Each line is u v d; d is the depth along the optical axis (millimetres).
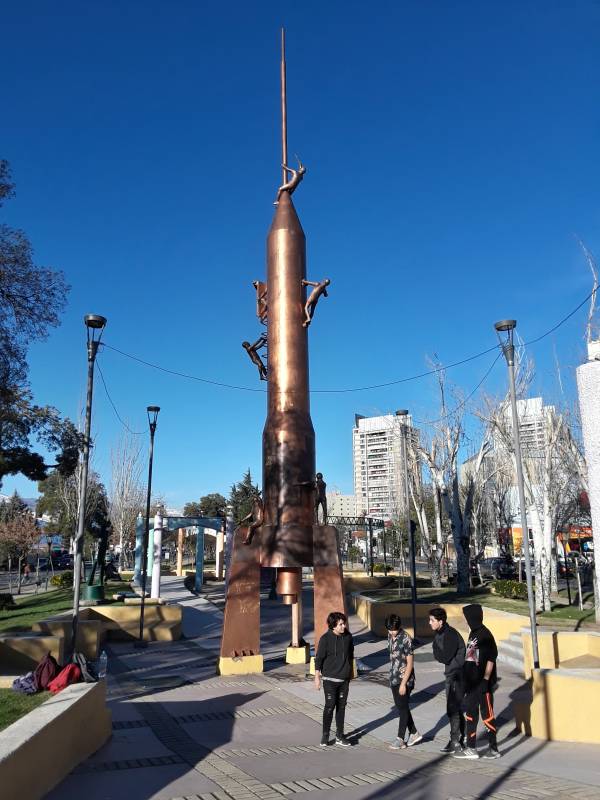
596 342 17797
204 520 40562
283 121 18891
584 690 9633
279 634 23859
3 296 20172
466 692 8742
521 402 32594
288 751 8828
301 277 17812
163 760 8250
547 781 7355
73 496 51406
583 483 28859
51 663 10664
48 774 6961
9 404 18953
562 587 41219
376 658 18609
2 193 20203
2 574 62500
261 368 18203
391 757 8531
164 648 21203
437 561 38219
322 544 15938
